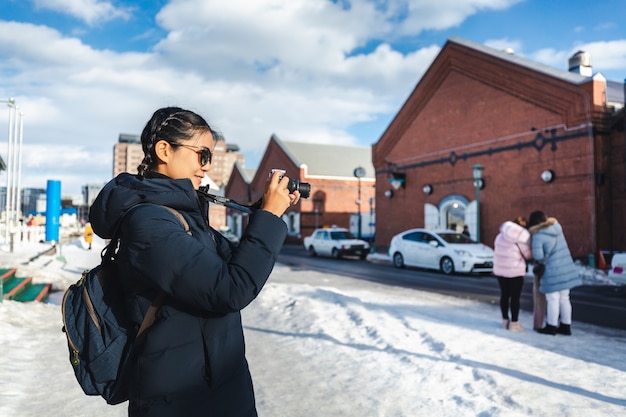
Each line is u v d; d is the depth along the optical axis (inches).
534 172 689.6
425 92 897.5
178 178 55.1
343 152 1717.5
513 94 721.6
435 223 873.5
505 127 735.1
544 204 673.6
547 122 671.8
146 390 48.6
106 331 50.8
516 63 711.7
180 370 48.8
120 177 53.8
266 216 51.1
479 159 783.1
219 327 51.2
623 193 604.7
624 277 418.9
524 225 259.4
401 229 965.2
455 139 831.7
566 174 643.5
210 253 48.2
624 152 601.0
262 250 49.5
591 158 612.4
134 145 5132.9
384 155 1016.2
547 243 237.5
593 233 606.9
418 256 631.2
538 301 249.3
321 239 916.6
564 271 239.0
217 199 56.9
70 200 3034.0
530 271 576.1
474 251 563.5
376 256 864.3
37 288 356.8
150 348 48.8
